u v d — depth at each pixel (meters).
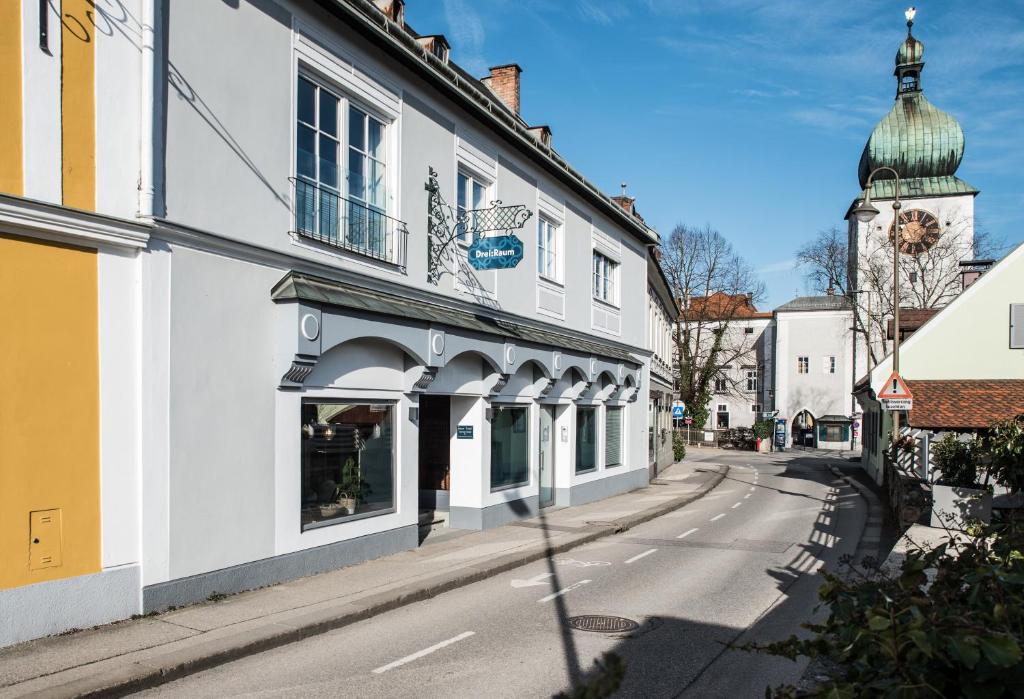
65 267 7.25
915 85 59.53
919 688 3.38
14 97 6.85
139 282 7.84
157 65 7.98
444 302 13.50
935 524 12.96
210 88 8.66
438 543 13.05
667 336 39.09
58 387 7.16
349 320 10.32
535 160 17.03
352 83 11.08
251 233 9.20
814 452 57.47
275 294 9.50
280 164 9.68
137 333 7.82
